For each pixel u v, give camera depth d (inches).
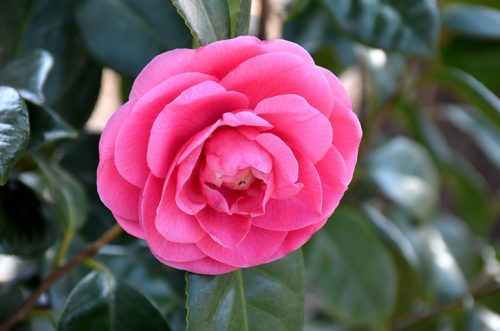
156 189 13.0
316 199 13.4
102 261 19.0
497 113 22.0
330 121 13.3
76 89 18.5
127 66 17.1
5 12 17.4
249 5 14.0
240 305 14.5
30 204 16.4
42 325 21.5
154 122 12.3
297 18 21.6
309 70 12.7
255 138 12.9
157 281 19.3
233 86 12.8
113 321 15.4
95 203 19.4
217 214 13.6
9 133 13.1
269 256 13.7
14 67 15.5
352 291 22.3
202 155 13.4
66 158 19.4
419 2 18.0
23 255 16.1
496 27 22.5
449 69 22.9
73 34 17.8
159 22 17.2
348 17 17.9
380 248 22.5
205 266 13.7
